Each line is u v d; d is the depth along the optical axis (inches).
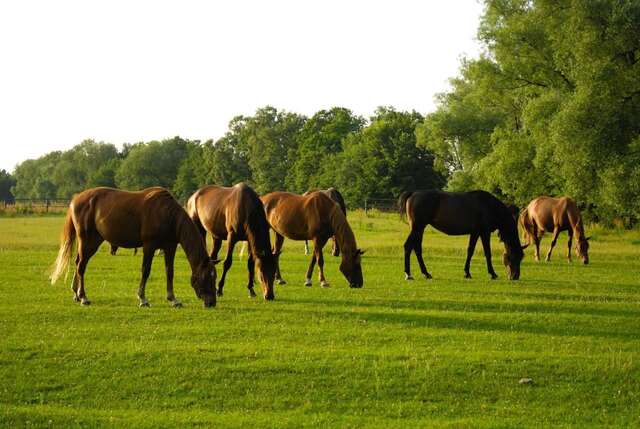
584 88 1218.0
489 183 1765.5
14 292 576.7
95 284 637.3
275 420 303.7
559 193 1626.5
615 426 306.3
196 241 514.6
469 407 326.3
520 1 1662.2
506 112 1996.8
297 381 350.0
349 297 583.5
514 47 1583.4
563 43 1323.8
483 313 521.0
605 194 1225.4
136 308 509.4
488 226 740.7
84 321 464.4
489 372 368.2
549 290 658.8
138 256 900.0
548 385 355.6
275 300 561.6
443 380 356.2
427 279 722.8
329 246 1082.1
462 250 1037.8
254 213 560.7
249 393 336.2
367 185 3063.5
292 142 4089.6
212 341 415.8
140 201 513.3
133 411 313.1
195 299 560.7
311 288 637.9
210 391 337.4
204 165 4397.1
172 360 374.6
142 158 4879.4
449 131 2108.8
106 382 345.4
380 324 471.2
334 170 3371.1
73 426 292.7
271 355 386.6
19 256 861.2
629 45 1245.7
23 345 395.9
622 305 572.7
